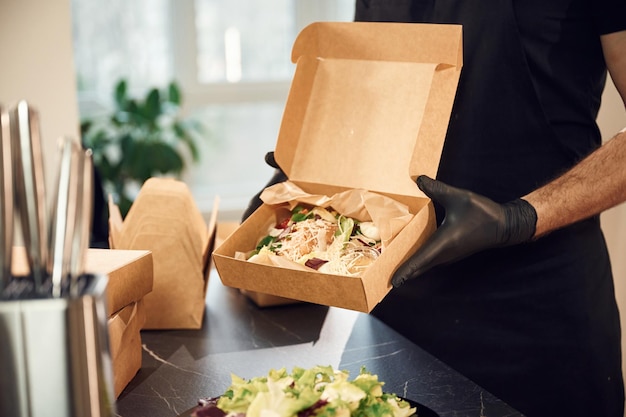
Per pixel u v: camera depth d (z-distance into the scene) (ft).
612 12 4.56
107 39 14.90
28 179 2.13
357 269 3.97
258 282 3.90
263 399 2.78
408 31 4.28
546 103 4.81
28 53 7.38
